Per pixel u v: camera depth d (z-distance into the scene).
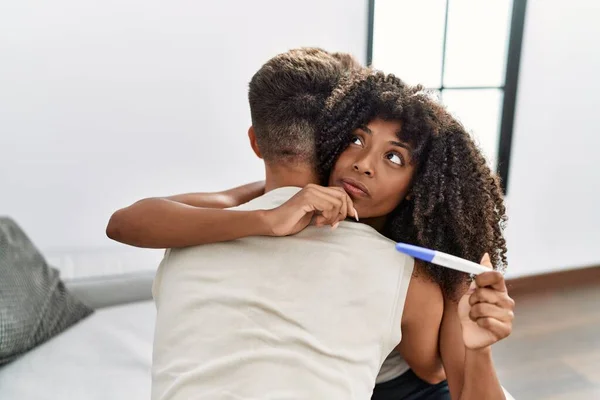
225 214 0.64
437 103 0.68
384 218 0.74
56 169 1.77
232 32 1.84
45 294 1.37
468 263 0.54
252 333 0.56
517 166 2.29
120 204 1.87
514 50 2.12
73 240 1.85
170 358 0.59
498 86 2.22
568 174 2.38
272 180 0.76
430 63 2.20
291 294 0.59
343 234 0.63
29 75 1.67
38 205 1.79
